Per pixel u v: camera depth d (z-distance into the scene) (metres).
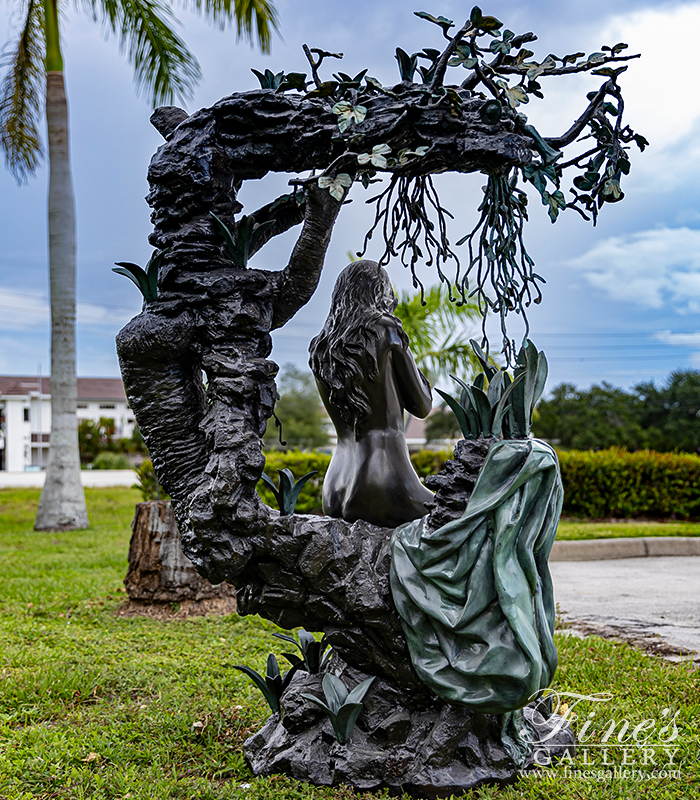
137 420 2.99
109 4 10.79
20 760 3.19
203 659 4.82
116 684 4.32
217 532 2.74
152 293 2.99
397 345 3.19
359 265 3.31
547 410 36.38
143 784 2.93
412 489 3.14
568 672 4.41
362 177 2.79
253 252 3.02
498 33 2.79
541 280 2.96
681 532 10.88
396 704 2.98
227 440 2.71
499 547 2.70
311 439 43.47
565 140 2.89
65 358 12.36
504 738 2.98
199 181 2.86
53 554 9.41
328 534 2.87
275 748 3.05
